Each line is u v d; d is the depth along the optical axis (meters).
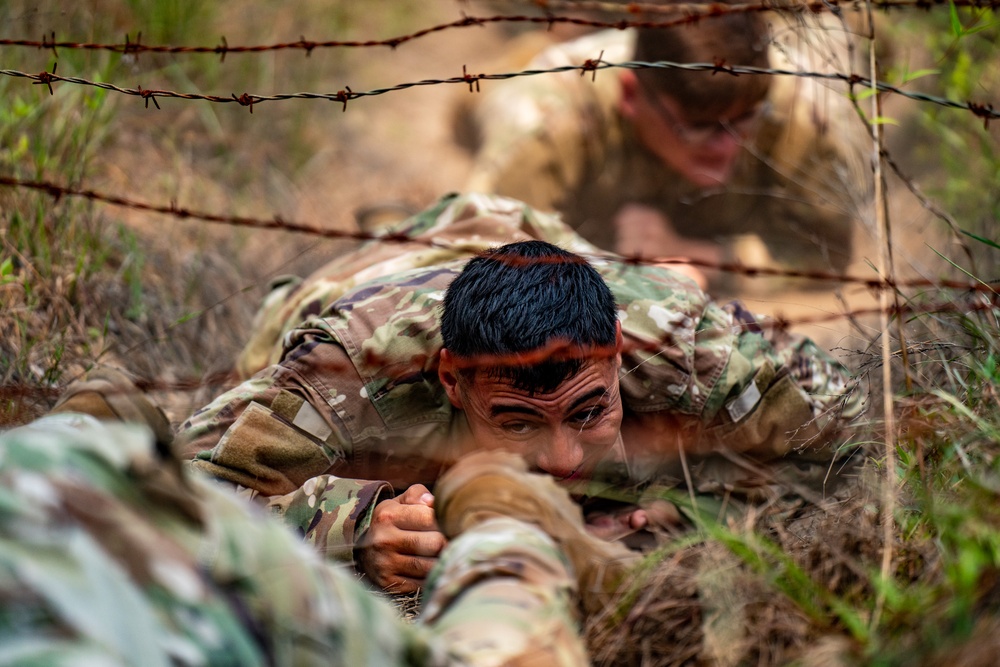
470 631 2.03
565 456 3.48
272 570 1.81
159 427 2.37
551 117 6.96
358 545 3.51
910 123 7.64
